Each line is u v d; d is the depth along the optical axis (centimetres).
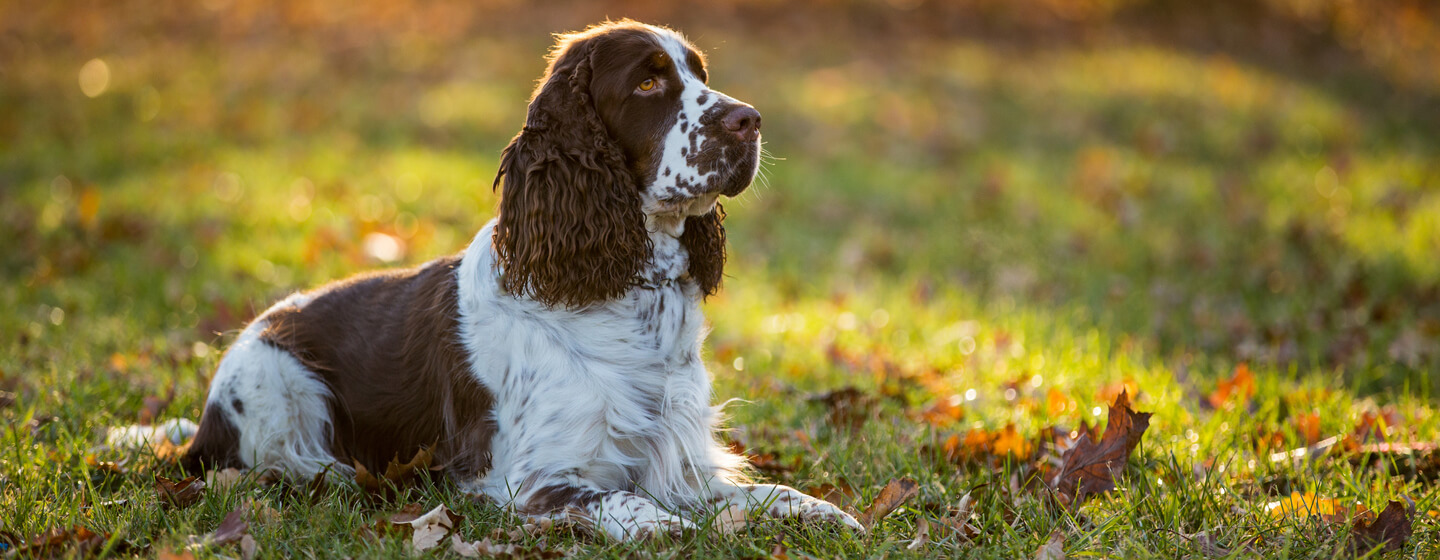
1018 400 542
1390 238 936
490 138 1285
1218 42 2086
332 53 1697
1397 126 1572
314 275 783
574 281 375
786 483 431
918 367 612
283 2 2003
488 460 388
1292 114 1555
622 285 381
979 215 1066
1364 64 2056
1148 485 391
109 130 1284
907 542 349
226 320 661
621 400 380
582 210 375
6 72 1575
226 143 1230
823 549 340
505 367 384
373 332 415
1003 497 392
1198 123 1491
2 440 438
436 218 965
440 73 1577
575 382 376
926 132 1388
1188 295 809
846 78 1609
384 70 1598
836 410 509
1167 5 2216
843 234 1005
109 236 859
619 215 379
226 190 1029
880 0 2105
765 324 704
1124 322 723
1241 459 432
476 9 1962
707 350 625
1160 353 658
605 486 387
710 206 392
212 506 371
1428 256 870
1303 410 509
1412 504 370
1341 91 1817
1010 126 1454
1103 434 408
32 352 588
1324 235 963
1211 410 527
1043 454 447
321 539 345
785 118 1408
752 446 472
